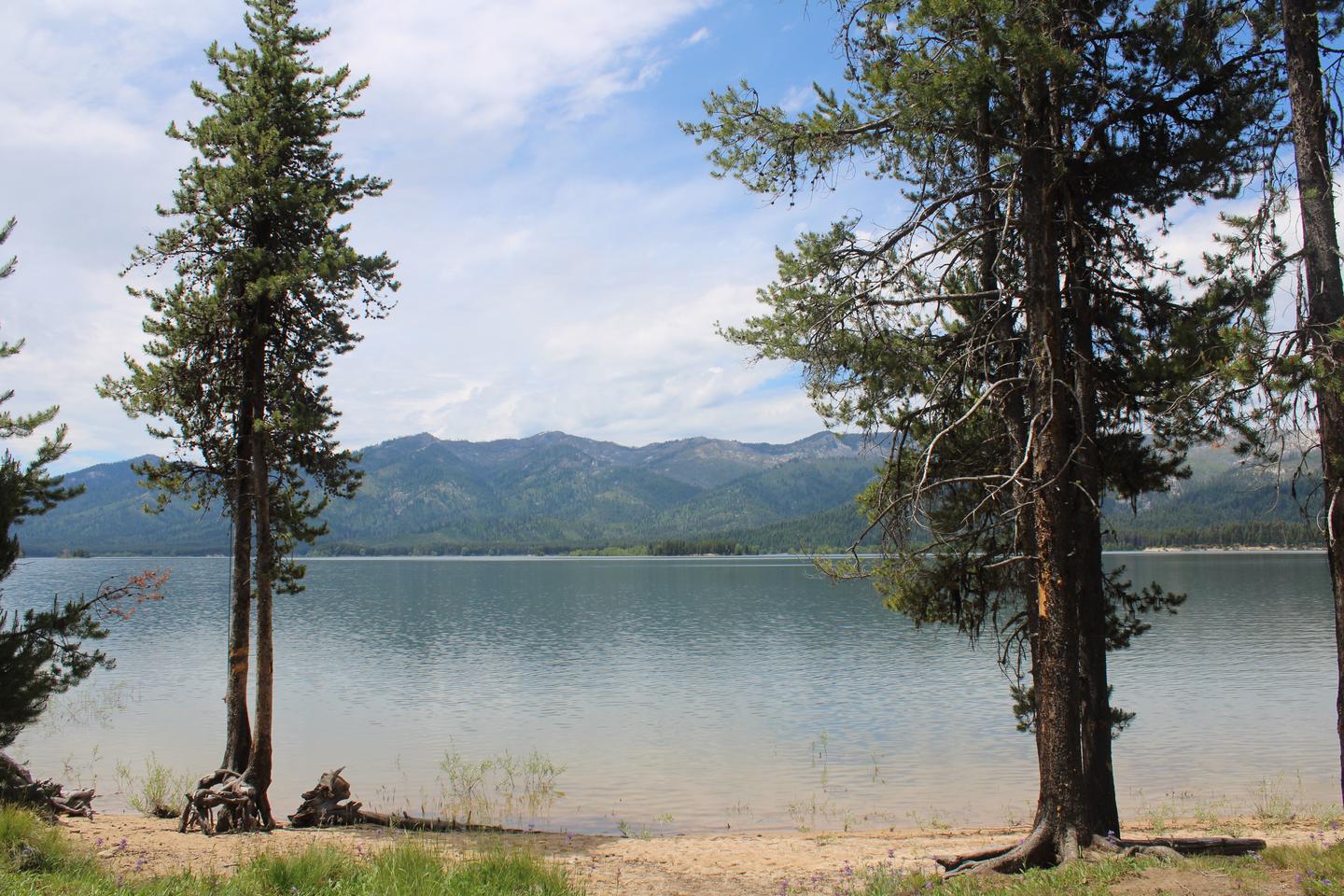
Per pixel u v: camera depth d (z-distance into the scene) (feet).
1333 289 26.40
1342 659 26.45
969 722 84.74
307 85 49.03
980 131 31.35
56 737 77.87
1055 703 30.37
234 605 46.88
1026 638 37.37
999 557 37.52
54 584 358.84
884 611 246.47
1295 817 48.60
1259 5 30.42
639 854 41.19
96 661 39.63
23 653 36.55
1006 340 32.42
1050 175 30.78
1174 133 33.83
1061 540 30.12
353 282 47.65
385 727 85.10
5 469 36.91
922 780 63.00
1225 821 47.73
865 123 32.58
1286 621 186.91
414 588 397.19
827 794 59.47
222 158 47.83
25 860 28.96
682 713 91.97
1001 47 27.91
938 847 42.78
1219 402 27.25
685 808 56.03
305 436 47.83
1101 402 34.71
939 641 162.81
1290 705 91.30
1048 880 26.84
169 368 45.34
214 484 48.08
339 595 339.77
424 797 58.54
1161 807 53.11
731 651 150.82
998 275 36.40
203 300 44.11
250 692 107.04
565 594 346.54
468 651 154.61
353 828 47.01
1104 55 32.96
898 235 33.24
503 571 633.20
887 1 30.55
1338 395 24.00
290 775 65.36
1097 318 34.22
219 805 43.88
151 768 64.75
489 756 71.92
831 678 117.60
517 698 103.14
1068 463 30.01
